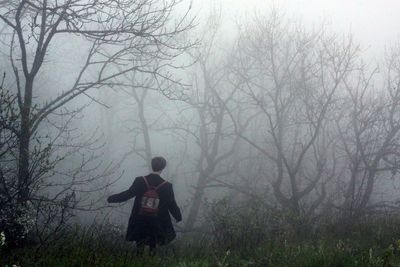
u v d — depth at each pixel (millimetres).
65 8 7289
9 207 5605
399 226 7410
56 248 4711
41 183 6289
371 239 6574
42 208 6094
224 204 7590
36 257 4289
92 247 5090
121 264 4250
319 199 16422
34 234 5988
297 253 5004
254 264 4758
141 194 6008
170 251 5738
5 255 4547
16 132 5984
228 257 5012
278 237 6801
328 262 4480
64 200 6293
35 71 7391
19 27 7293
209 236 7711
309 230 8008
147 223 5859
